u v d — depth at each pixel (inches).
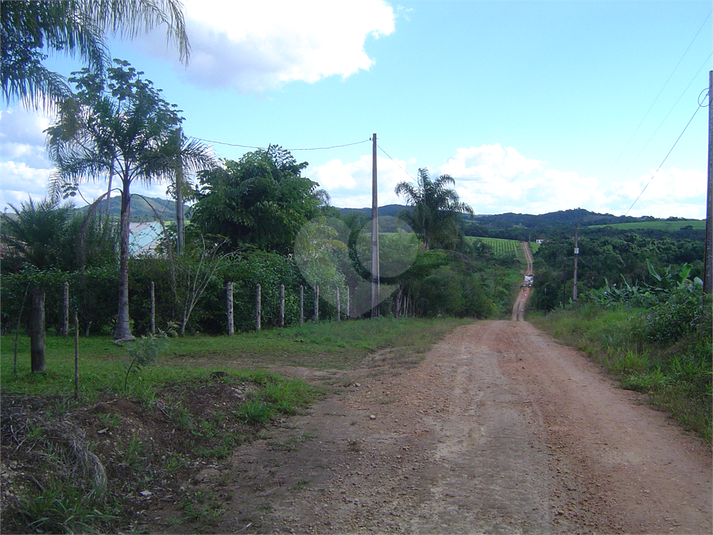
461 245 1549.0
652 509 147.5
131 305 532.7
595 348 434.9
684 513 144.9
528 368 365.7
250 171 783.1
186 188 515.8
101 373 271.3
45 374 258.8
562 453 191.8
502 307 2311.8
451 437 212.7
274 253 725.9
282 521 143.9
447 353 442.9
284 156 884.0
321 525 141.5
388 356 427.2
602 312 743.7
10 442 154.1
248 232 778.2
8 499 133.1
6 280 495.2
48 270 583.5
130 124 438.0
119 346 426.9
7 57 264.7
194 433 202.1
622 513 145.3
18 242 607.2
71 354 383.9
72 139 404.8
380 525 141.0
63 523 132.6
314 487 165.9
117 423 183.6
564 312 1146.0
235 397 246.1
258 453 196.5
